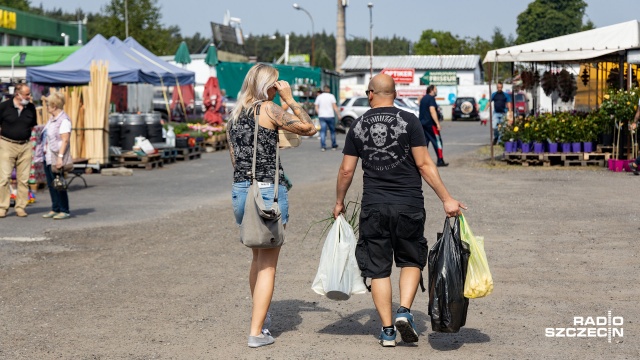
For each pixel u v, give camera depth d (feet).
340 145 101.96
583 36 65.62
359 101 139.54
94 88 66.44
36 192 54.13
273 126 19.79
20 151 42.68
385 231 19.34
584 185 52.70
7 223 40.37
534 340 19.94
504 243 32.78
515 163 68.49
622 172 60.59
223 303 24.02
